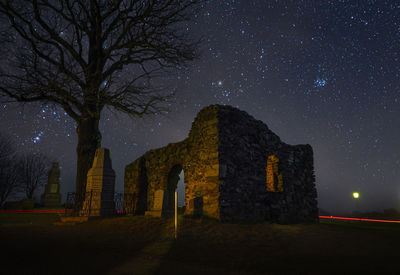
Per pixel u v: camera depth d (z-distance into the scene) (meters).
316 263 4.28
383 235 7.34
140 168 15.86
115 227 8.06
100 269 3.77
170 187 13.61
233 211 9.45
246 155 10.55
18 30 10.93
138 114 12.44
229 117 10.36
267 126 12.12
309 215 12.79
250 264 4.19
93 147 12.37
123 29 12.10
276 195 11.33
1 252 4.73
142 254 4.88
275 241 6.26
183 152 11.89
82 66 12.63
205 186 9.81
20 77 10.51
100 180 11.07
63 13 11.80
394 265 4.16
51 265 3.88
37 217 13.93
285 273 3.71
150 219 8.98
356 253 5.08
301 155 13.52
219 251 5.18
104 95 11.21
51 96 11.52
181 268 3.93
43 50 11.66
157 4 12.09
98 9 11.70
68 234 7.17
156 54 13.06
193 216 9.93
